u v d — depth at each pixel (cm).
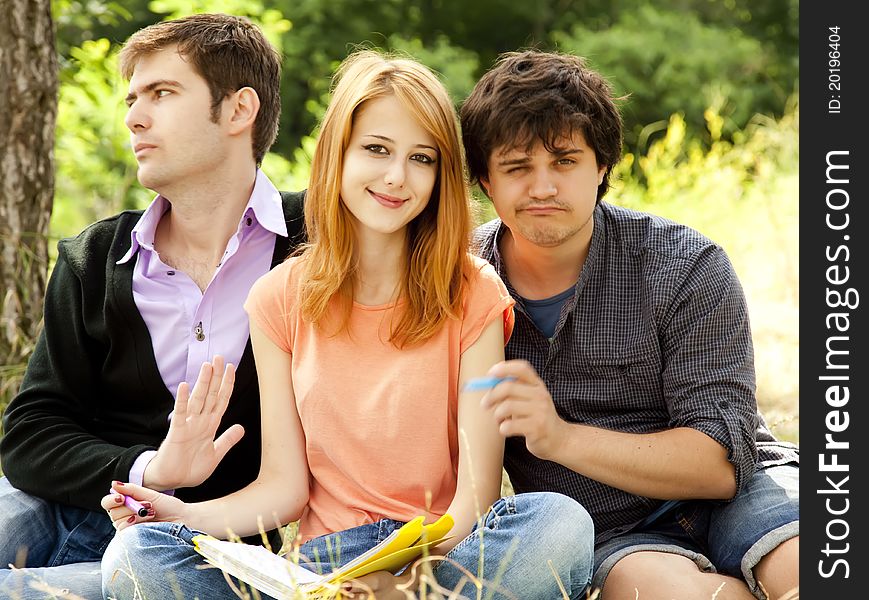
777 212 1777
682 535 621
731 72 3183
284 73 3119
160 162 657
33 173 894
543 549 535
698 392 609
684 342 614
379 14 3234
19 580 580
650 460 580
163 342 654
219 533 587
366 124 594
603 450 576
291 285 620
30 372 669
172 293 657
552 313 639
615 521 627
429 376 596
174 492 648
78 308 661
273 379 618
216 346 653
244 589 532
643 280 625
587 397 632
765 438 655
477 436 591
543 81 598
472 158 627
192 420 584
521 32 3584
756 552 573
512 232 629
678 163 2280
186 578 541
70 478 621
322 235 606
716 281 618
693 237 630
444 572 543
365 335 606
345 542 576
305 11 3103
